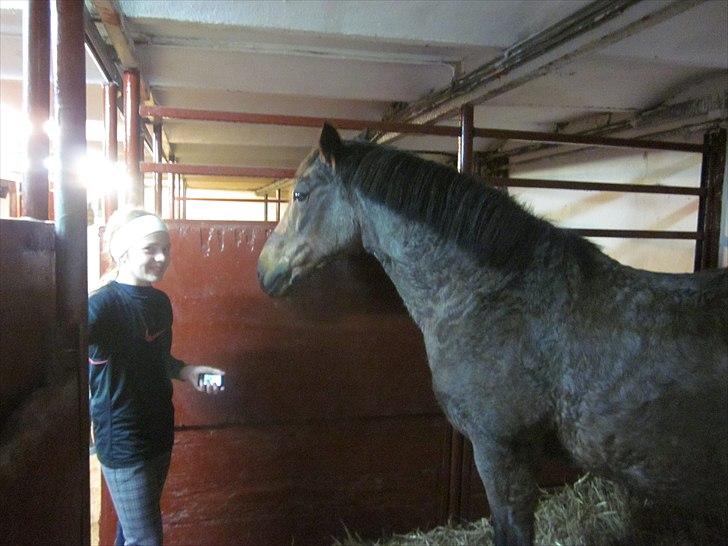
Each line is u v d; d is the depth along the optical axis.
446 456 2.03
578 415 1.14
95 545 2.06
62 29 0.89
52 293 0.87
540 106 2.83
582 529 1.80
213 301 1.76
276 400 1.85
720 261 2.28
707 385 1.01
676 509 1.75
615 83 2.46
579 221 3.44
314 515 1.95
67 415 0.87
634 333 1.08
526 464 1.28
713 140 2.29
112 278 1.43
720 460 1.02
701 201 2.34
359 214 1.40
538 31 1.86
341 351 1.88
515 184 2.01
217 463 1.85
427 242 1.30
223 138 4.55
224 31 2.02
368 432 1.95
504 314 1.21
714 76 2.31
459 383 1.27
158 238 1.37
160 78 2.60
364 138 1.60
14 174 3.11
